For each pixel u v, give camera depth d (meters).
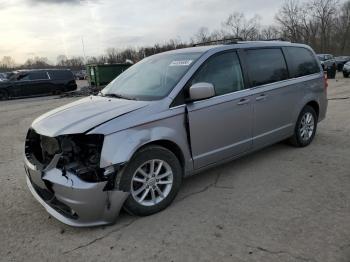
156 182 3.73
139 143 3.45
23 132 8.83
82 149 3.34
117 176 3.33
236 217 3.59
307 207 3.73
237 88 4.51
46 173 3.41
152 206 3.70
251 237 3.21
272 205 3.82
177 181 3.89
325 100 6.21
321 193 4.07
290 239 3.14
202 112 4.05
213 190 4.28
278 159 5.30
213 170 4.94
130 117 3.49
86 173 3.24
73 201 3.22
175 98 3.84
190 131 3.96
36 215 3.86
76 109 3.90
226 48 4.52
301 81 5.53
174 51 4.83
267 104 4.90
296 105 5.49
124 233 3.39
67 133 3.31
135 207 3.57
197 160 4.11
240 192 4.19
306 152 5.61
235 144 4.55
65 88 22.75
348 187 4.21
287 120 5.38
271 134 5.11
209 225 3.46
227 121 4.36
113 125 3.35
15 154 6.51
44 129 3.54
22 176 5.18
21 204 4.16
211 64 4.28
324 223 3.39
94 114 3.59
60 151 3.36
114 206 3.37
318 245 3.03
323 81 6.11
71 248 3.20
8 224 3.68
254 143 4.84
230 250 3.02
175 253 3.03
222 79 4.36
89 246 3.21
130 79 4.66
